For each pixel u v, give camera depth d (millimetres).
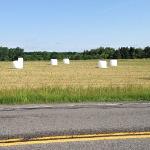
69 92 15867
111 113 10773
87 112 10984
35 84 26109
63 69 50344
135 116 10188
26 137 7477
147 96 15234
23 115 10422
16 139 7312
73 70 47688
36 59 114562
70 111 11211
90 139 7289
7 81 29062
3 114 10633
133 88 17062
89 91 15992
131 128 8344
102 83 26875
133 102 13680
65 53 118375
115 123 9023
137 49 118750
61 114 10594
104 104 12969
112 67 57094
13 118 9891
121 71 45062
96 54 120750
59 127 8508
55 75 36906
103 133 7848
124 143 6965
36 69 50344
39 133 7832
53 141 7133
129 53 118875
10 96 14188
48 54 116375
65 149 6539
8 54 113688
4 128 8422
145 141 7129
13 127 8547
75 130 8125
